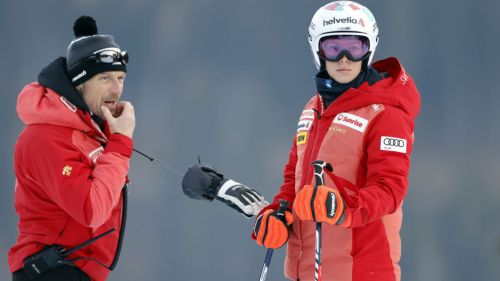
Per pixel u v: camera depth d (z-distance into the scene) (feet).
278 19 464.24
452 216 354.54
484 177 392.47
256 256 327.06
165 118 435.12
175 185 344.08
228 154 412.77
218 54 456.86
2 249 328.90
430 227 347.15
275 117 437.99
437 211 357.82
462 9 454.40
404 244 339.16
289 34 461.37
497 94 450.71
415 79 455.63
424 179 384.06
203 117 434.71
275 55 459.73
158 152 416.26
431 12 457.27
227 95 444.55
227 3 462.60
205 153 415.64
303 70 455.63
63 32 447.42
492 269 322.34
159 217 338.13
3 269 311.68
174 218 336.90
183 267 323.37
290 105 445.37
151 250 326.85
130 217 335.47
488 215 354.13
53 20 446.60
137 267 319.47
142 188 344.69
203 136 425.28
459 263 330.13
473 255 335.47
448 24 453.17
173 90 444.96
